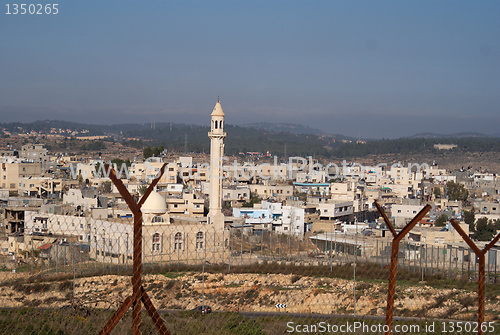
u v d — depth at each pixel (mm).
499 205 92750
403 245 42469
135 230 10930
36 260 32000
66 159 168875
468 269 32031
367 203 100500
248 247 44000
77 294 27797
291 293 30172
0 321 18531
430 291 28438
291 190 118438
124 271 32469
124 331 18078
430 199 104125
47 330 18219
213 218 66375
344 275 31875
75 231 35344
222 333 19422
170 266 34812
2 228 35094
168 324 19062
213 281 32531
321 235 53688
